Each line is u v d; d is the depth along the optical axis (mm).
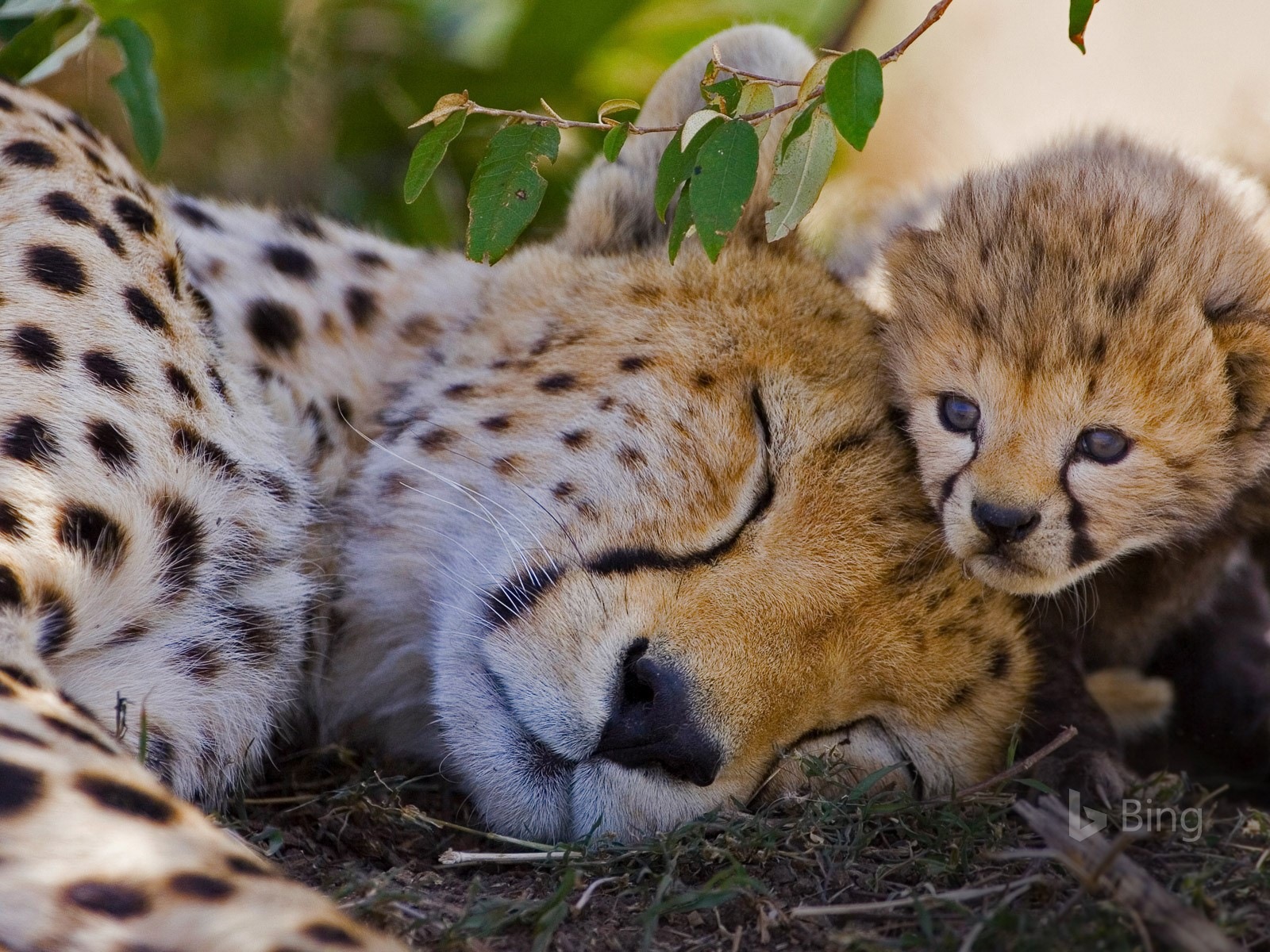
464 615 6129
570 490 6195
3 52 7770
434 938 4609
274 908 3889
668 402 6281
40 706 4457
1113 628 7508
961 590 6270
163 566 5609
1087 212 6965
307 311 7035
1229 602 8016
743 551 5992
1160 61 9805
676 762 5508
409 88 10656
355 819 5688
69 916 3752
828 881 5094
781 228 5594
